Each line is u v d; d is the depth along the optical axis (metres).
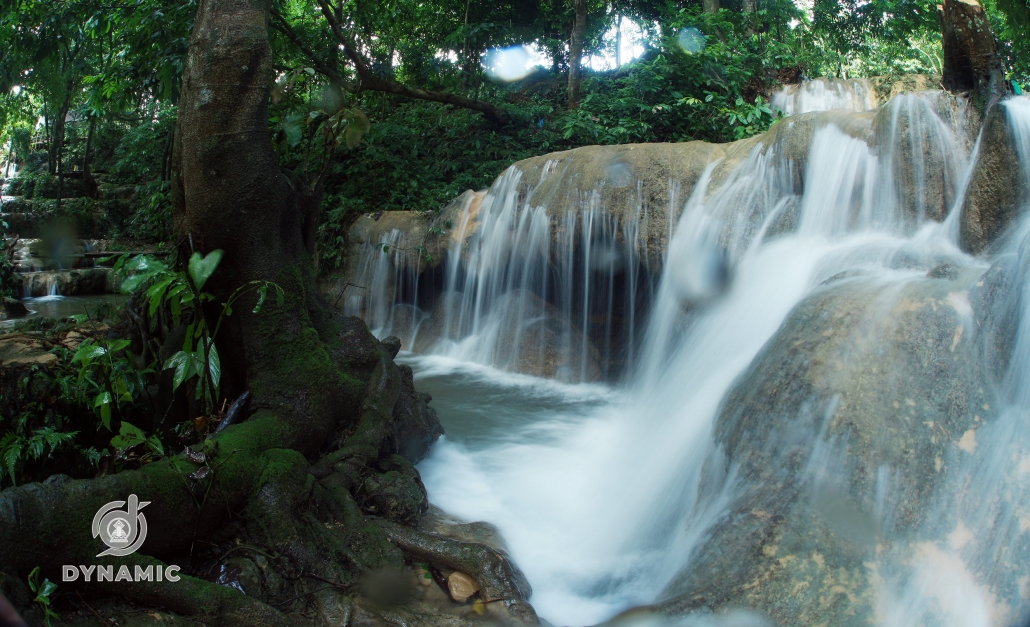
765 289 5.34
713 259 6.09
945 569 2.81
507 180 7.99
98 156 23.31
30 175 22.22
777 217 5.88
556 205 7.23
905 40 14.68
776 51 12.70
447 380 7.44
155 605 2.76
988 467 3.02
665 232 6.56
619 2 18.12
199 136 3.89
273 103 4.76
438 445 5.45
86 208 18.50
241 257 4.06
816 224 5.62
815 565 2.91
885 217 5.31
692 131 10.47
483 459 5.27
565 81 14.41
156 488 3.01
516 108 11.61
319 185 4.89
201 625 2.73
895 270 4.45
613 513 4.36
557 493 4.71
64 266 14.90
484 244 8.05
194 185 3.94
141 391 4.26
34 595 2.56
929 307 3.65
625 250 6.85
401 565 3.41
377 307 9.16
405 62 13.64
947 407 3.25
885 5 13.77
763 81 12.11
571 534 4.20
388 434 4.46
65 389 3.92
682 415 4.82
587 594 3.60
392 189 10.20
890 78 11.37
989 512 2.90
